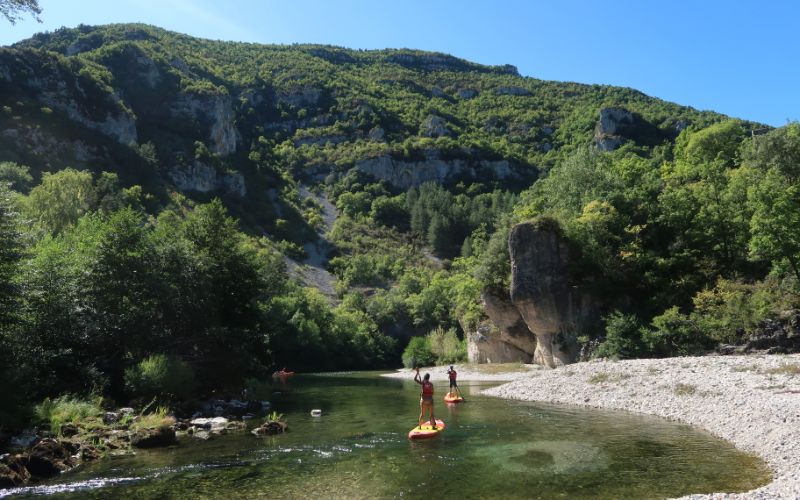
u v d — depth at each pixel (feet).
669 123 522.47
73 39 624.59
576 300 142.41
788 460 44.16
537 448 53.88
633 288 141.08
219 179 528.22
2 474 42.93
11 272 68.95
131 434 61.36
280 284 323.57
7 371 63.57
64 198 189.37
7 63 385.70
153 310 94.73
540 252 147.13
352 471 46.57
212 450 56.54
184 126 551.59
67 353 77.56
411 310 360.28
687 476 42.01
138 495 40.19
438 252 524.11
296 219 558.56
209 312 107.86
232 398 103.40
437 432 62.69
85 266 91.61
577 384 97.81
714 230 138.82
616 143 498.69
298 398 114.52
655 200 156.87
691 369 89.40
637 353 118.83
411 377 192.54
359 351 322.96
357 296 390.83
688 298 129.49
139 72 555.28
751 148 167.02
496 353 190.19
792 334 102.32
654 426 64.39
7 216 67.82
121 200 297.12
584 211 153.28
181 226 123.85
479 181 649.20
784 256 114.01
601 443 55.21
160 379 81.97
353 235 554.05
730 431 57.77
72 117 404.16
